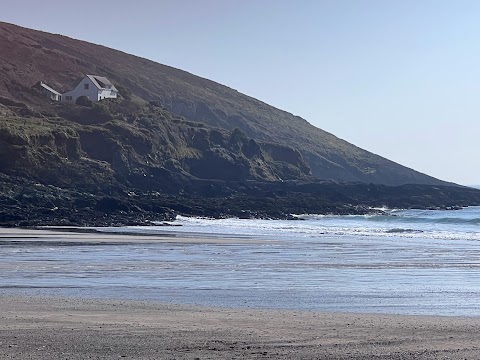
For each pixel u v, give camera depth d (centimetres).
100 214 7681
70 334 1700
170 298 2408
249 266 3488
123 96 15788
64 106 13638
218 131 13950
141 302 2286
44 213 7438
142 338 1661
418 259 3900
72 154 10681
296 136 19812
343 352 1529
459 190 12712
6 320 1898
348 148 19912
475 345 1617
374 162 18812
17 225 6681
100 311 2078
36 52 17562
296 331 1780
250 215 8825
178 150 12812
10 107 12531
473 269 3394
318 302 2359
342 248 4644
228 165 12988
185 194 11150
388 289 2683
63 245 4612
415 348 1578
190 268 3372
